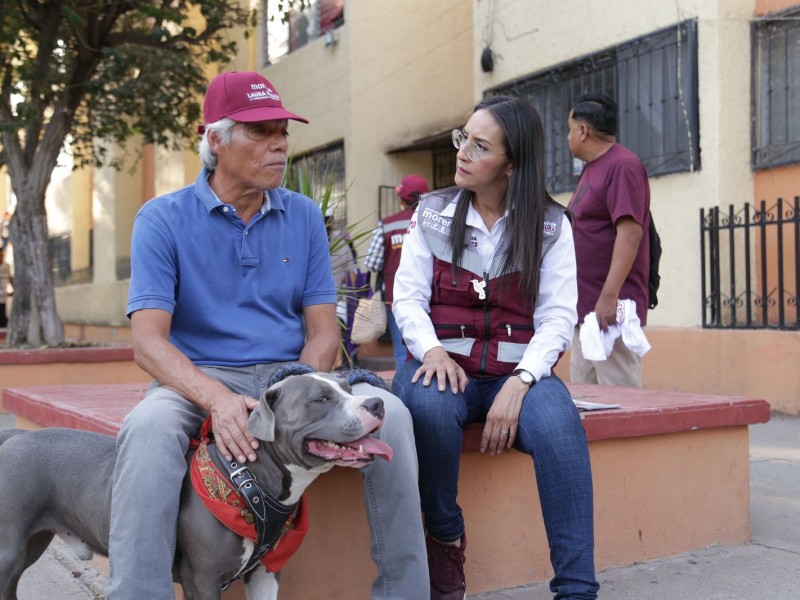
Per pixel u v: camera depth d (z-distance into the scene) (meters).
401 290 3.30
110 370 9.66
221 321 2.96
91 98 11.76
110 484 2.69
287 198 3.17
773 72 7.85
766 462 5.70
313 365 3.01
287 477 2.57
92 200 20.73
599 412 3.78
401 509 2.81
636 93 8.62
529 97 10.05
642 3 8.49
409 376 3.18
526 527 3.73
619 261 4.50
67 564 4.09
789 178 7.66
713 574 3.76
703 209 7.85
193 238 2.93
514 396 3.04
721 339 7.71
